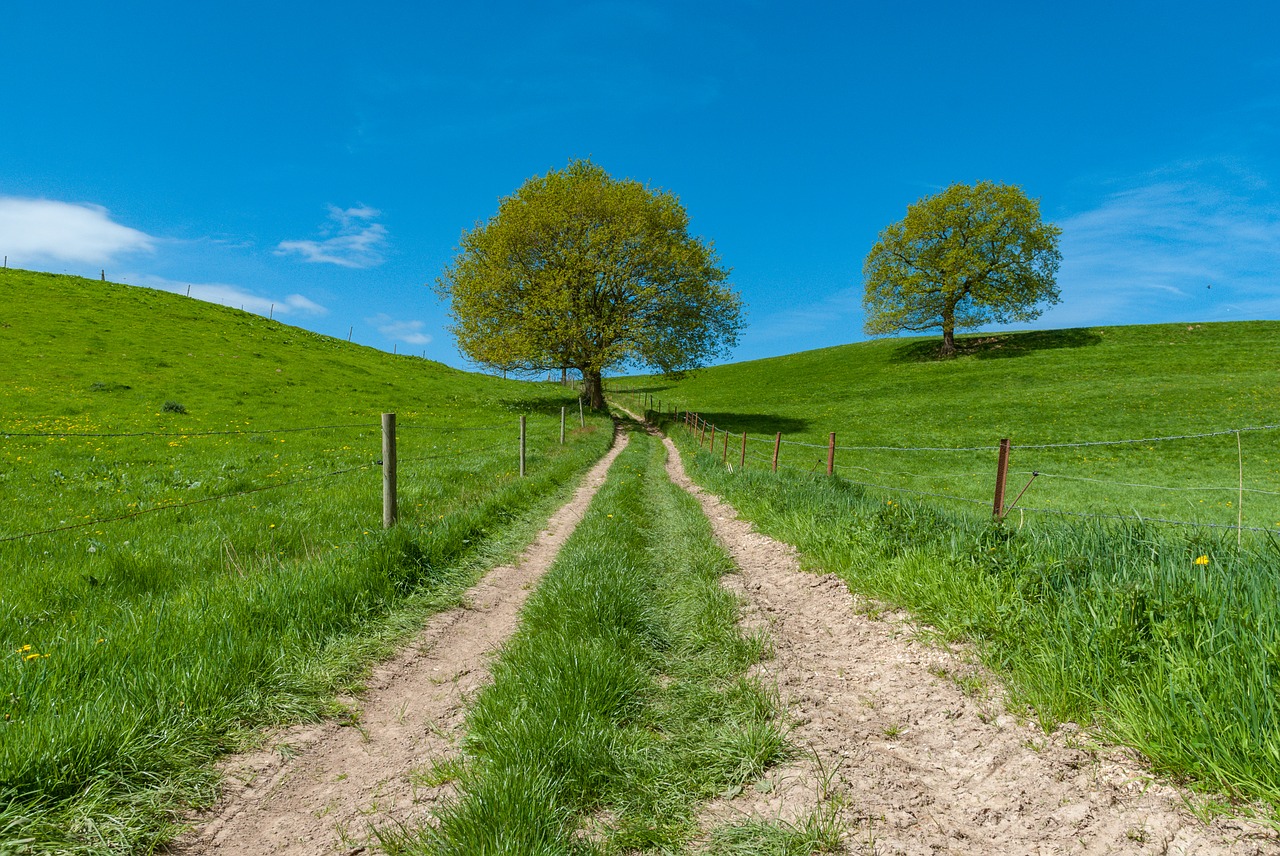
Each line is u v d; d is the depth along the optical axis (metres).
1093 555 5.34
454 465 17.36
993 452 29.73
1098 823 2.81
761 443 33.88
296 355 50.28
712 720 4.02
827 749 3.60
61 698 3.71
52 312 47.12
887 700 4.23
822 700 4.24
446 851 2.72
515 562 8.41
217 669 4.18
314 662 4.80
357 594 6.06
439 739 3.98
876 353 73.94
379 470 15.78
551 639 4.95
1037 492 20.59
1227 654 3.40
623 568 6.90
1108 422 34.84
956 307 64.38
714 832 2.90
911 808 3.04
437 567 7.50
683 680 4.61
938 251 64.25
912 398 49.19
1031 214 60.41
